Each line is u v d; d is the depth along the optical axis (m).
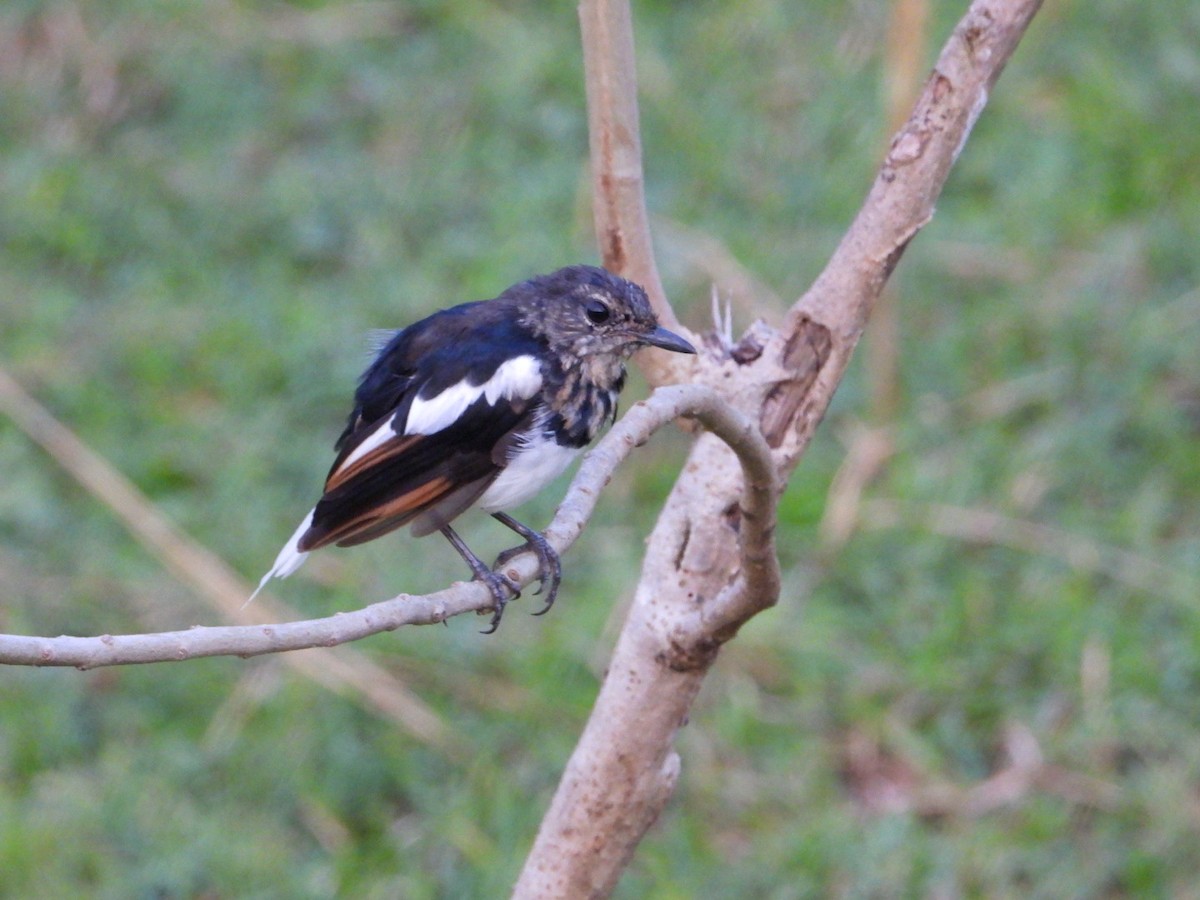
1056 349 13.62
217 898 10.39
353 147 16.22
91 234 15.12
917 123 6.34
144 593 11.93
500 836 10.66
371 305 14.31
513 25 17.25
